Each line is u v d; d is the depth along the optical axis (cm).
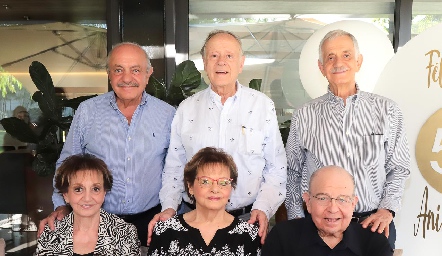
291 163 226
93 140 231
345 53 206
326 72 211
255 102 216
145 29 394
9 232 473
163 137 234
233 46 208
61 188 197
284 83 411
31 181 470
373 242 179
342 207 174
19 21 514
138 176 229
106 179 202
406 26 399
